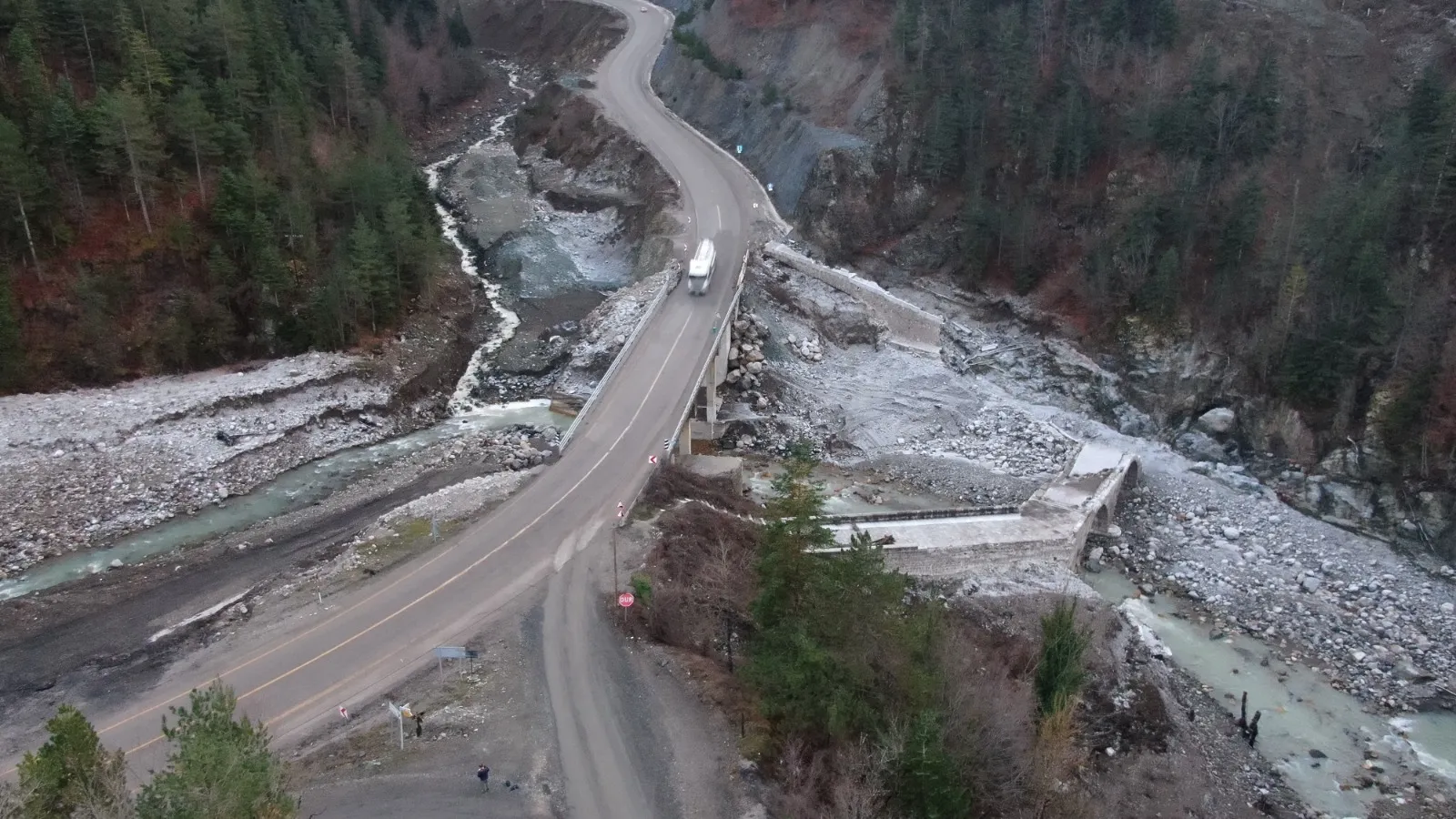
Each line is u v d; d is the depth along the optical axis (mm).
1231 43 88062
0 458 54406
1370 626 51188
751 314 73875
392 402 67562
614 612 41875
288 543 49469
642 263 84062
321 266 72875
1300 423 66188
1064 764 36250
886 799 28469
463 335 78562
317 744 34531
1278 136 79875
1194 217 74938
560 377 71562
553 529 48000
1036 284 82438
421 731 35125
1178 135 79500
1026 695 37031
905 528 53812
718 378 67562
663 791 32469
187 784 21047
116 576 47031
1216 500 62312
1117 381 75250
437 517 49188
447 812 31547
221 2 78812
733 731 35156
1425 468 60000
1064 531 53906
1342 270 66000
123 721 35656
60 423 57750
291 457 60719
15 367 59906
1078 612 48500
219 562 47625
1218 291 72375
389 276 74188
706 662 39156
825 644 31172
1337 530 60188
